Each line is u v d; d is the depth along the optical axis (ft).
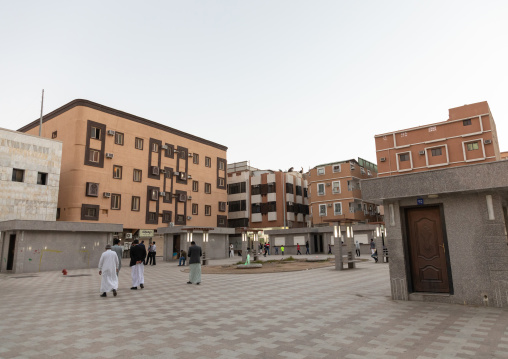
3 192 97.91
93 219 122.62
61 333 19.52
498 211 25.55
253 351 16.15
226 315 24.06
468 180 25.68
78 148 121.90
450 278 27.04
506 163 24.39
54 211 106.93
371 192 29.78
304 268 65.05
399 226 29.32
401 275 28.76
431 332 18.70
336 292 33.96
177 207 156.66
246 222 195.62
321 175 174.09
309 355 15.47
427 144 137.59
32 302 30.17
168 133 156.87
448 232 27.32
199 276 43.88
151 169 146.10
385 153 146.20
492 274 25.26
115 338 18.48
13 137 101.30
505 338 17.33
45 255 71.10
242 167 212.02
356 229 134.82
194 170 168.04
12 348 16.80
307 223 206.18
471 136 128.98
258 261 90.53
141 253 39.88
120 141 136.67
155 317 23.58
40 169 105.50
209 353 15.93
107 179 129.29
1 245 73.15
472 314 22.75
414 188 27.91
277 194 191.01
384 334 18.54
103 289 33.22
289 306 27.02
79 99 124.47
